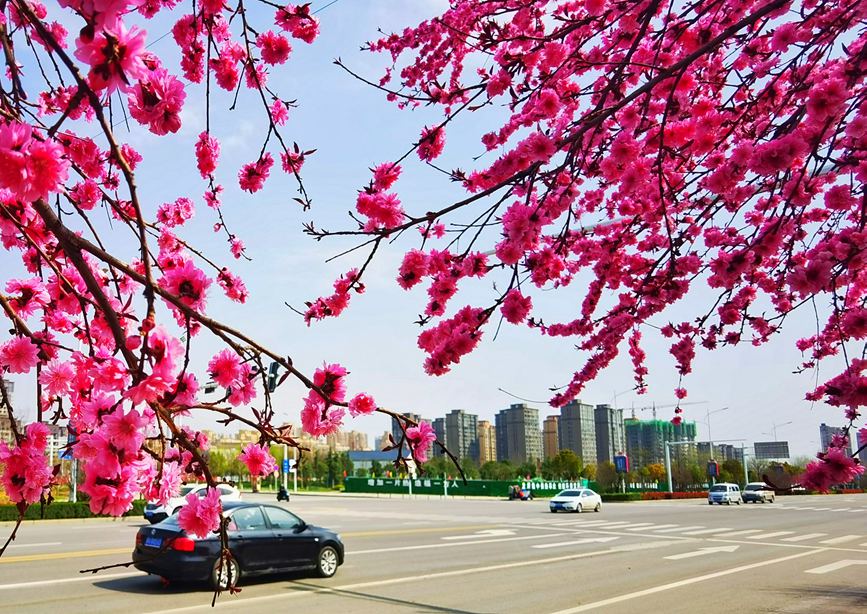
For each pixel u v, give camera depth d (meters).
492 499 43.81
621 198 6.02
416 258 4.02
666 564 11.48
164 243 3.47
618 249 6.34
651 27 4.99
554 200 4.27
